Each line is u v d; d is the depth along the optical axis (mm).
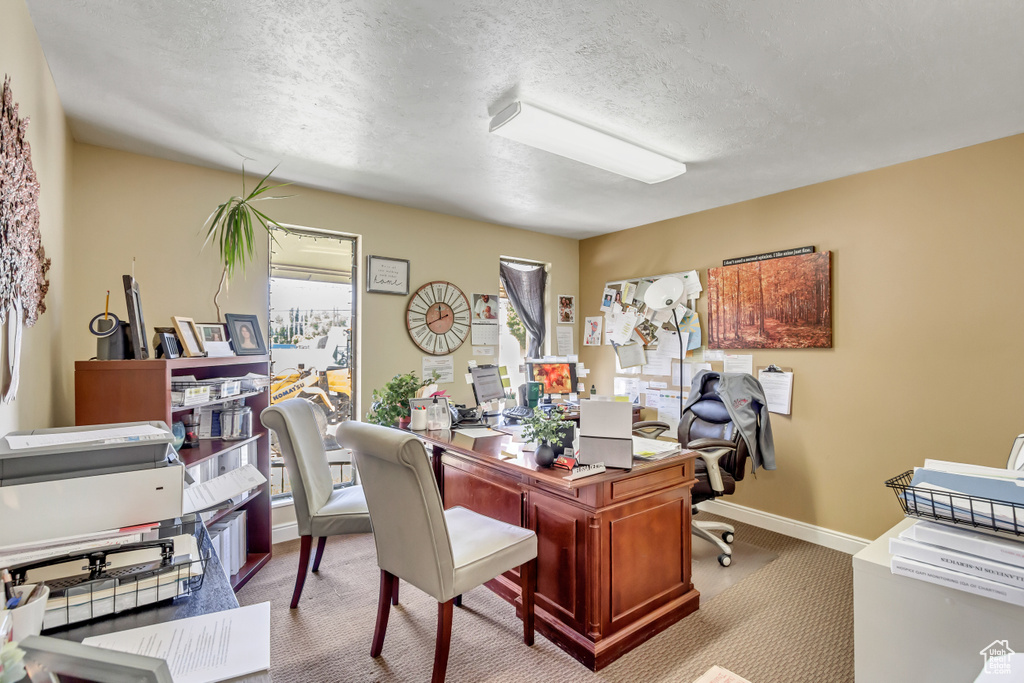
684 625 2176
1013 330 2406
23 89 1493
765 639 2072
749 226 3527
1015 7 1495
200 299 2865
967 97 2043
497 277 4309
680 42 1695
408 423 2861
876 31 1621
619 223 4258
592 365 4785
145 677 618
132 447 1062
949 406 2611
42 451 974
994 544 847
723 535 3111
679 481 2225
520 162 2820
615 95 2055
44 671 609
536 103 2123
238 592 2479
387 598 1927
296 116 2258
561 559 2033
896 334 2809
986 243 2492
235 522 2568
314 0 1492
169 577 965
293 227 3240
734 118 2250
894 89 1988
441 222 3943
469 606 2357
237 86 1999
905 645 939
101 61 1820
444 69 1874
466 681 1806
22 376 1555
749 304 3496
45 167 1826
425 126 2363
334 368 3475
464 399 4047
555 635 2027
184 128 2375
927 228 2693
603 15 1561
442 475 2768
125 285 2068
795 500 3256
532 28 1628
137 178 2676
